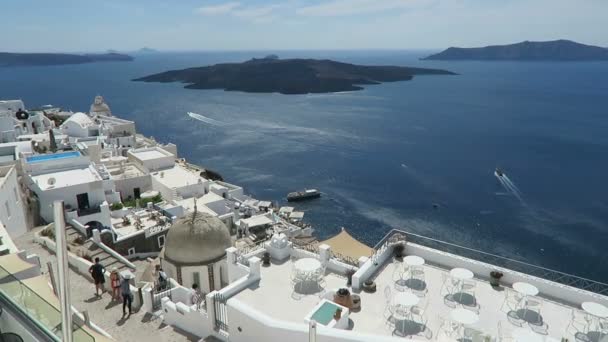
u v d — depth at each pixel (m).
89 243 38.59
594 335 17.67
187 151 150.00
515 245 78.12
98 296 26.34
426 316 19.30
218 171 126.56
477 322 18.09
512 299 20.31
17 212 39.06
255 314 18.47
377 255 23.75
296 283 22.92
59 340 13.91
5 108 92.81
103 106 113.44
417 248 24.39
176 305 23.00
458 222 88.88
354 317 19.44
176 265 32.00
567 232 82.31
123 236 44.97
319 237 84.19
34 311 14.75
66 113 123.31
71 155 54.00
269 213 72.06
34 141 64.88
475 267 22.59
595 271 69.00
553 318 18.84
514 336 16.44
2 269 15.91
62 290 8.73
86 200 47.12
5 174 42.12
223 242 33.44
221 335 20.53
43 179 48.12
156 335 22.30
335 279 23.38
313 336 14.38
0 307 16.11
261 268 24.56
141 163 71.62
